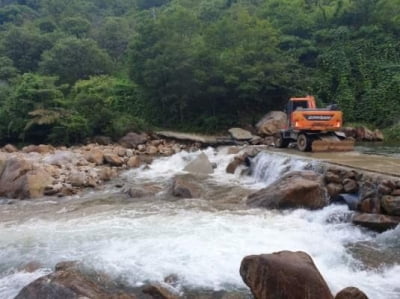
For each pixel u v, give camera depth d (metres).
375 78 31.81
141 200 13.41
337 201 11.45
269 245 8.64
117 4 81.62
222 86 29.84
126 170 19.97
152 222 10.52
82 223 10.74
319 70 33.81
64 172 17.62
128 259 8.01
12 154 21.70
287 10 41.22
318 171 13.23
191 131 30.66
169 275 7.29
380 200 10.09
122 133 28.45
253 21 33.84
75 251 8.59
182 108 31.45
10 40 47.81
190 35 32.62
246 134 27.16
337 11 37.59
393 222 9.38
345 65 32.91
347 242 9.03
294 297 5.99
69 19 59.28
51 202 13.88
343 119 30.52
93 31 57.53
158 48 30.00
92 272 7.42
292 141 19.47
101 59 42.16
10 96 31.86
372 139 26.11
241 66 29.53
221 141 26.27
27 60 46.84
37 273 7.59
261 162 17.05
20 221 11.28
